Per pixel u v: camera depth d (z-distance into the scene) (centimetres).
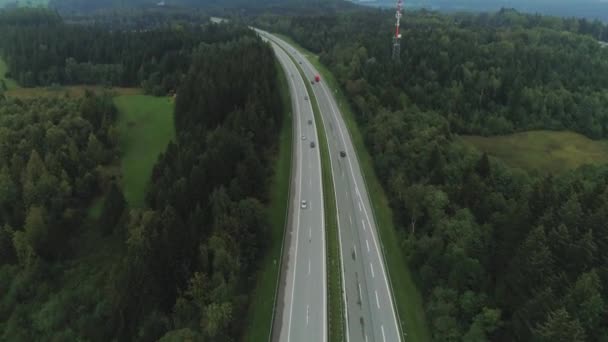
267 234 7219
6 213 7888
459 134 12381
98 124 10781
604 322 4550
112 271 6556
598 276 4841
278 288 6450
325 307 6150
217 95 10612
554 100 13275
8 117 10012
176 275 5981
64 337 6181
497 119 12581
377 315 6044
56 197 8112
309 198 8681
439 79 13512
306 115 12562
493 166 8475
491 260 6025
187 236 6178
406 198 7550
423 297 6288
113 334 5759
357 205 8519
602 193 6172
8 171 8312
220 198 6881
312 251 7219
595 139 12625
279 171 9575
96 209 8612
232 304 5634
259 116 10294
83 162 9219
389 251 7269
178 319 5506
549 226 5716
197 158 7825
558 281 4988
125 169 9825
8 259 7431
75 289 7012
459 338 5366
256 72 11938
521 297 5212
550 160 11262
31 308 6706
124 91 14800
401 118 10550
